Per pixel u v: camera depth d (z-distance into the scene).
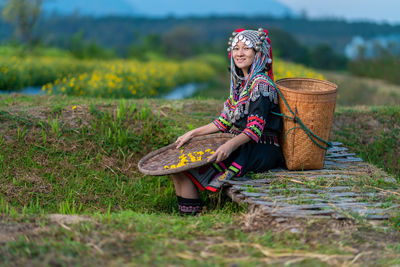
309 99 3.88
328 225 3.09
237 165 3.89
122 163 5.08
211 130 4.38
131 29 132.25
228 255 2.62
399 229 3.06
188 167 3.67
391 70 17.67
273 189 3.70
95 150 5.09
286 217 3.19
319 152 4.10
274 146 4.07
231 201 4.06
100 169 4.91
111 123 5.42
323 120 3.97
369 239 2.91
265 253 2.64
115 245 2.65
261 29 4.00
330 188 3.75
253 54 4.03
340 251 2.70
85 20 135.75
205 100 6.99
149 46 41.09
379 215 3.23
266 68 4.18
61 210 3.95
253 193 3.59
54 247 2.58
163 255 2.57
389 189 3.78
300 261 2.55
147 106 5.92
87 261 2.43
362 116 6.49
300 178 3.95
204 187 3.91
